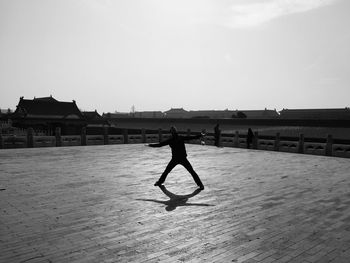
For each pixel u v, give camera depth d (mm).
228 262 4105
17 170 11250
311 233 5250
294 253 4434
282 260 4203
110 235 4996
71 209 6426
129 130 30203
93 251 4375
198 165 13258
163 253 4348
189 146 23234
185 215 6145
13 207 6520
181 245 4648
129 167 12227
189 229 5348
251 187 8898
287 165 13500
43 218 5812
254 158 15930
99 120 45844
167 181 9562
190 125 44875
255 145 21297
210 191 8320
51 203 6875
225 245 4680
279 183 9523
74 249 4434
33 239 4785
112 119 58781
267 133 33375
